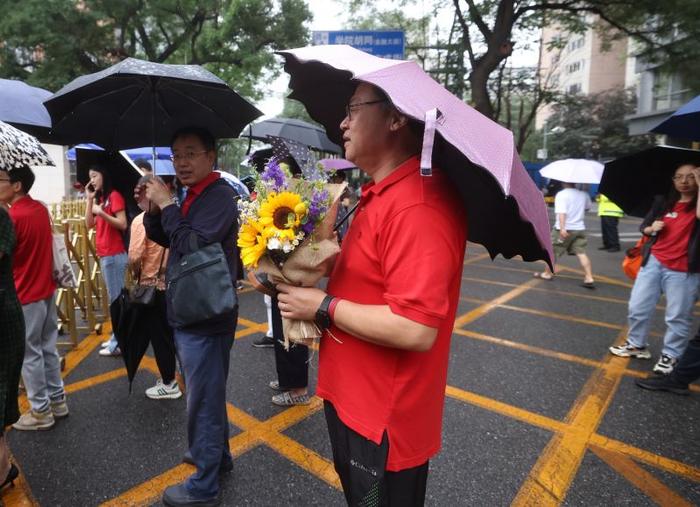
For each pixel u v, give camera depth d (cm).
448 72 1322
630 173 414
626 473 262
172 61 1605
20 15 1170
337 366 142
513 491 246
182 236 209
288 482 250
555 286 715
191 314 205
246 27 1510
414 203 123
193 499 224
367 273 132
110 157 408
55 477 252
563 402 342
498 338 477
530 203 127
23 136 239
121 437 290
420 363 134
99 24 1350
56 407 308
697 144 648
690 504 239
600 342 469
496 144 117
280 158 149
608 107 3152
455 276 139
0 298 222
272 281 142
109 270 414
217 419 225
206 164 223
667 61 1183
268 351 432
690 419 320
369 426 133
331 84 172
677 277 381
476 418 317
